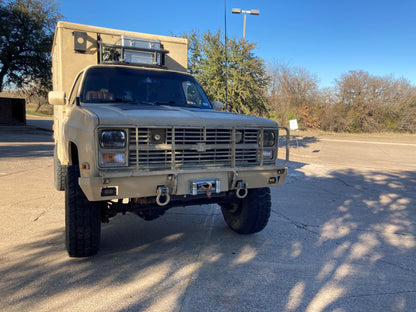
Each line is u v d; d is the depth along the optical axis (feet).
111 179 10.43
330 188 28.07
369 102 128.77
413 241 15.72
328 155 60.03
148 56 17.89
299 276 11.78
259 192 14.62
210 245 14.48
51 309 9.31
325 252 14.07
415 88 128.98
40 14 84.89
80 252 12.16
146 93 15.85
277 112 124.98
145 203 12.06
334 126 125.18
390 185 30.66
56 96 14.73
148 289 10.55
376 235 16.44
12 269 11.64
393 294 10.71
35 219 17.16
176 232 16.05
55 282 10.82
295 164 43.27
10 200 20.47
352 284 11.30
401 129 127.13
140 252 13.52
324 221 18.53
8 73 85.66
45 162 36.45
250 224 15.01
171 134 11.34
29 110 179.42
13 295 9.96
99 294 10.17
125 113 10.96
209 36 51.34
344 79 131.13
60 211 18.57
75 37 18.60
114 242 14.57
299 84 132.77
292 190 26.61
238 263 12.70
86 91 14.96
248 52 52.16
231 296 10.29
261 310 9.59
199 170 11.69
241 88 50.78
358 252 14.19
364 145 81.61
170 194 11.59
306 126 126.82
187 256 13.23
